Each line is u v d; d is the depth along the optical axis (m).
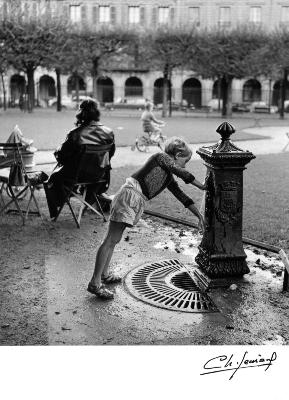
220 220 5.52
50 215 8.19
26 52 38.41
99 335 4.44
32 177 8.29
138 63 45.94
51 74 64.81
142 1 47.09
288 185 11.30
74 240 7.24
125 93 62.38
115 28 43.84
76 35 42.34
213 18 45.50
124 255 6.61
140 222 8.26
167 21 47.00
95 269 5.19
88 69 45.66
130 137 21.89
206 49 40.19
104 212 8.86
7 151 8.02
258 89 60.12
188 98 62.03
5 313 4.84
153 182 5.09
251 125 31.53
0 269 6.03
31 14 41.47
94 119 7.94
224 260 5.56
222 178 5.45
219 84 53.28
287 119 40.44
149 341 4.34
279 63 39.09
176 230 7.83
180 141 5.18
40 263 6.26
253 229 7.60
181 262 6.33
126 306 5.06
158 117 41.12
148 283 5.64
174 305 5.10
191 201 5.27
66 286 5.55
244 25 40.56
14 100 54.59
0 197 9.42
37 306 5.02
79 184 7.95
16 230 7.70
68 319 4.75
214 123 32.44
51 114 39.75
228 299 5.24
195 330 4.57
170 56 41.12
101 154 7.89
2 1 39.81
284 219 8.21
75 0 46.78
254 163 14.92
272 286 5.59
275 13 44.00
